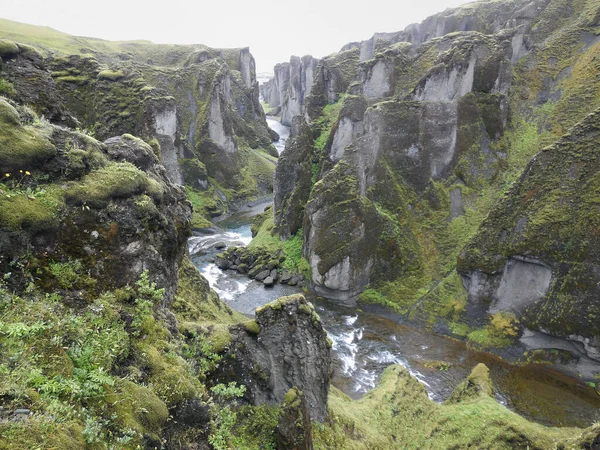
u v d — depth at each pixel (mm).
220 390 10758
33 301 7363
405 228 37625
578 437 14797
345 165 36844
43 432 5012
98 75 50750
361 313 34656
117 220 9406
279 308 12898
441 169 38875
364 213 35438
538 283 27578
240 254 44281
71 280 8258
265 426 11461
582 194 26438
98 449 5543
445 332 30984
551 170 28031
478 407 20031
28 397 5387
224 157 71562
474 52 38094
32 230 7766
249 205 71125
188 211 14328
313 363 13539
